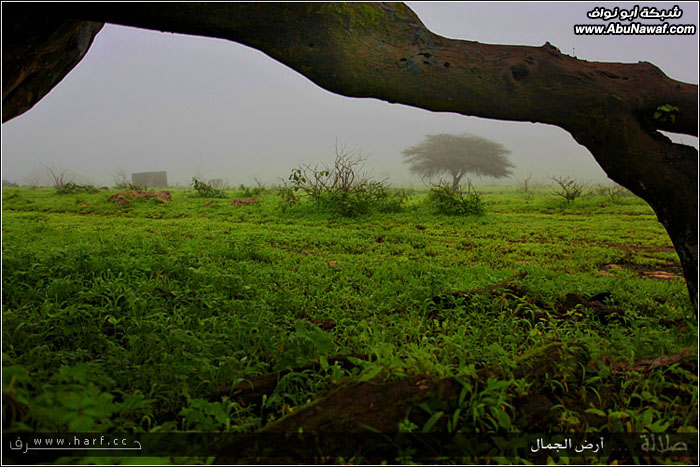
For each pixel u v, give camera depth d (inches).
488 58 131.6
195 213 575.2
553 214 630.5
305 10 115.6
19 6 118.1
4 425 89.3
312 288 221.6
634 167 139.6
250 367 134.4
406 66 125.8
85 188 860.6
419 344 154.6
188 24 115.5
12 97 152.9
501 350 130.6
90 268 221.3
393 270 267.3
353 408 102.2
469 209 568.7
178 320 165.8
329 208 560.4
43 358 130.1
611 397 120.7
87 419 83.6
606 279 254.4
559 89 132.3
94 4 109.5
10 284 190.2
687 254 143.8
